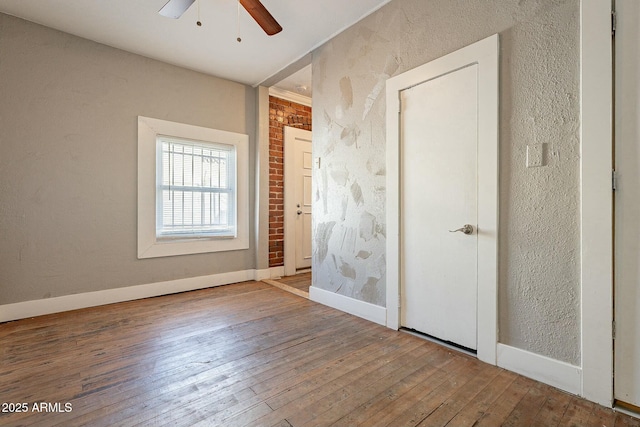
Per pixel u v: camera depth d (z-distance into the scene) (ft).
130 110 10.00
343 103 9.02
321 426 4.24
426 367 5.81
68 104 8.95
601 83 4.64
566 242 5.05
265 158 13.05
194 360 6.08
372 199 8.22
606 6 4.59
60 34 8.84
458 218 6.44
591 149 4.73
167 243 10.73
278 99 13.84
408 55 7.32
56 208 8.79
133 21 8.44
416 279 7.27
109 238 9.64
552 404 4.73
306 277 13.56
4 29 8.05
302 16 8.31
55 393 4.97
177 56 10.36
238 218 12.49
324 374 5.57
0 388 5.10
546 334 5.29
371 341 6.95
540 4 5.28
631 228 4.50
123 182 9.87
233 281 12.37
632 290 4.50
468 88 6.24
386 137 7.79
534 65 5.34
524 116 5.47
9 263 8.14
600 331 4.70
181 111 11.06
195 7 7.86
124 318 8.38
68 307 8.96
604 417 4.43
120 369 5.73
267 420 4.36
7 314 8.07
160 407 4.64
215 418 4.39
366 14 8.25
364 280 8.45
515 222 5.60
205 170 11.72
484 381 5.34
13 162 8.17
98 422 4.30
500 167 5.78
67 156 8.95
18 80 8.23
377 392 5.03
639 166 4.42
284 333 7.42
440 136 6.73
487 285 5.92
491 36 5.81
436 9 6.77
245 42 9.56
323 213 9.76
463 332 6.41
